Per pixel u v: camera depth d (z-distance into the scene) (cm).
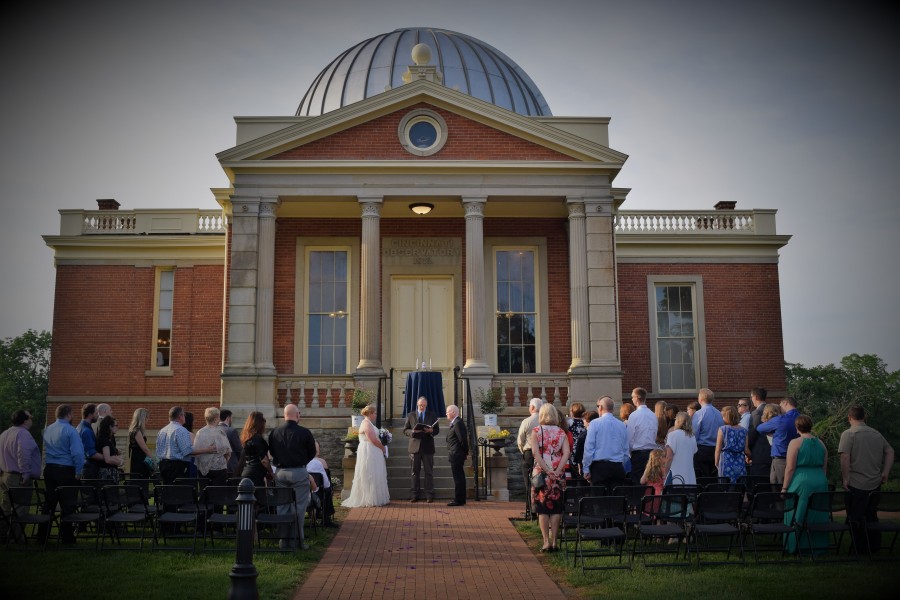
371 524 1352
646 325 2667
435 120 2114
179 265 2656
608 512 1044
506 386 2044
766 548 1184
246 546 848
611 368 2003
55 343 2605
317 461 1317
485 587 960
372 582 980
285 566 1032
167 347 2633
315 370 2266
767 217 2745
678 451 1209
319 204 2188
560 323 2303
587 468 1215
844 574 999
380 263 2288
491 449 1822
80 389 2586
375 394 1972
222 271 2656
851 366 5388
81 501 1161
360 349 2053
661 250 2705
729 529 1070
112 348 2609
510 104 2902
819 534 1123
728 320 2678
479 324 2027
